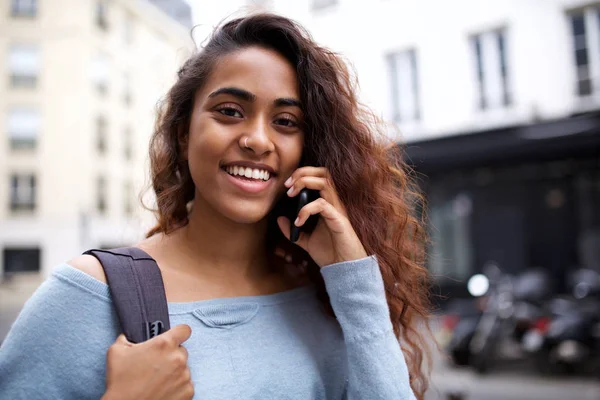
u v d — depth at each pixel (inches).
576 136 260.7
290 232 39.9
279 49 38.8
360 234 41.8
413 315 47.0
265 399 32.8
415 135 305.7
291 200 41.1
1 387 27.8
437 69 303.1
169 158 40.5
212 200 35.3
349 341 36.7
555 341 195.3
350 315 37.1
